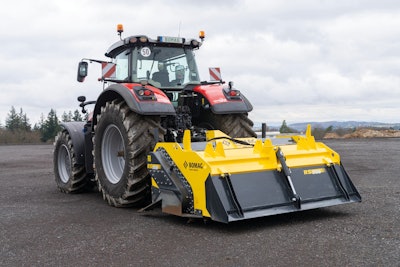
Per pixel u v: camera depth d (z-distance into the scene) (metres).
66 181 7.02
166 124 5.70
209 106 5.81
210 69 6.64
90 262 3.21
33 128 48.28
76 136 6.67
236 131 5.83
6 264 3.25
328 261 3.00
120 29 6.33
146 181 5.05
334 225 3.99
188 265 3.05
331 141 19.61
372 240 3.46
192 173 4.14
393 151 12.72
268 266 2.96
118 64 6.46
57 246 3.66
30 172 10.27
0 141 42.31
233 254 3.24
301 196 4.29
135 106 4.90
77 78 6.64
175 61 6.33
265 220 4.30
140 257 3.28
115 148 5.66
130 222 4.45
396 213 4.41
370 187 6.23
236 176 4.11
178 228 4.12
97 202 5.87
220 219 3.84
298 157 4.56
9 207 5.56
